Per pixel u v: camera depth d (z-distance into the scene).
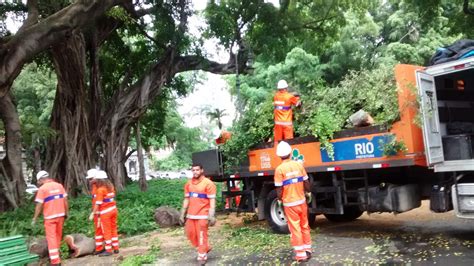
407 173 8.97
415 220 10.70
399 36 36.69
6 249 7.70
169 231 12.80
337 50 34.25
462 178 8.01
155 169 80.75
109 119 25.77
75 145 23.02
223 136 12.05
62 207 8.84
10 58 15.90
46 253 9.87
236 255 8.58
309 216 10.24
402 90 8.09
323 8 30.30
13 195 18.33
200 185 7.99
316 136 9.43
